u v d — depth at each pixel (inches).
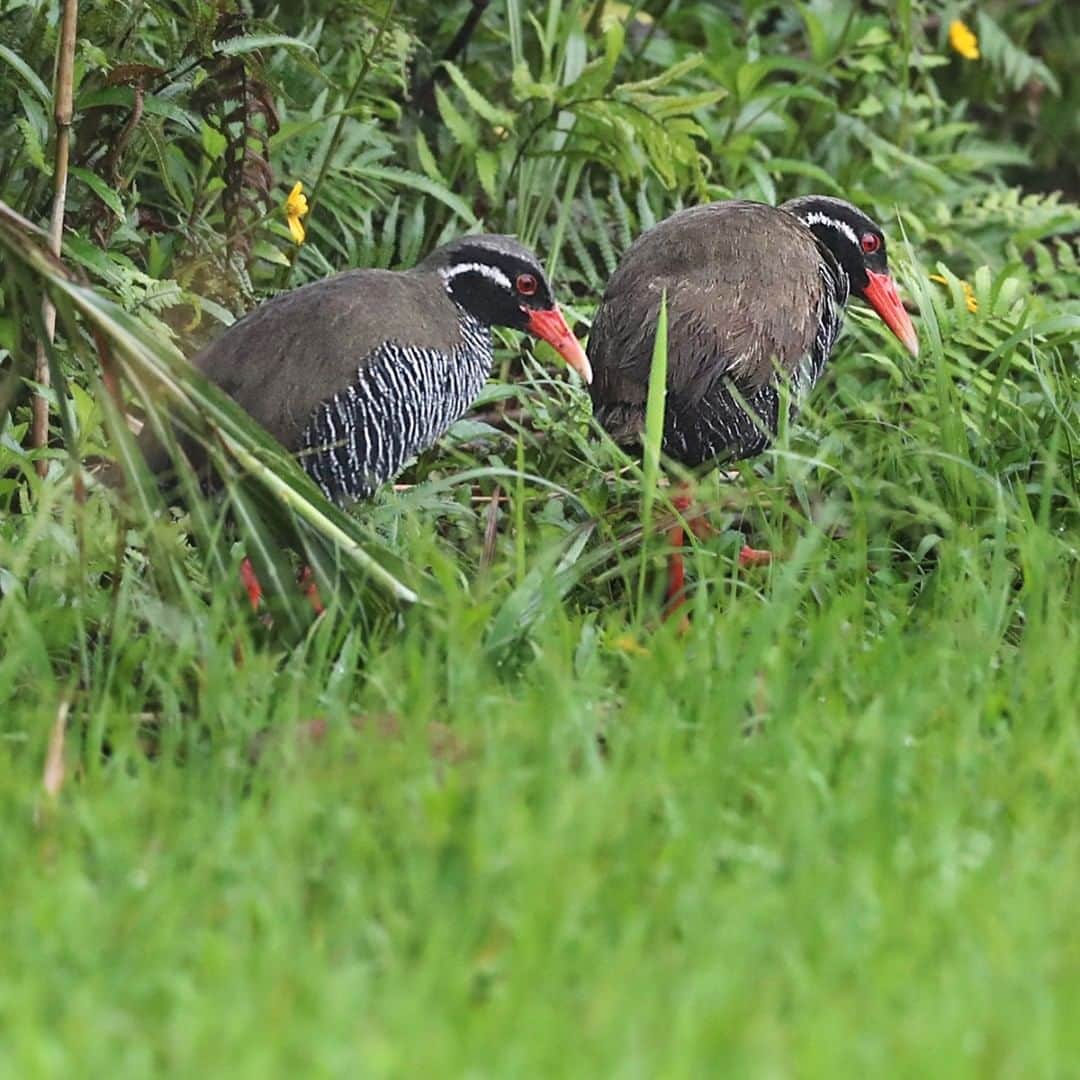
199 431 393.4
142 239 507.5
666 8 658.8
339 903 297.3
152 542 389.7
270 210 515.5
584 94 576.4
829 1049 250.8
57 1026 261.9
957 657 391.9
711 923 288.8
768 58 629.6
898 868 307.4
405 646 386.6
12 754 357.1
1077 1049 259.3
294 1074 246.4
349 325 456.8
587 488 505.4
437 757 344.8
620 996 265.0
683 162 567.5
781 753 346.3
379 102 597.9
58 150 449.1
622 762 333.4
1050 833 329.4
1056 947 288.0
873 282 539.2
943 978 273.9
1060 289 614.2
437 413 478.9
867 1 697.6
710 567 442.3
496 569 425.7
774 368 487.5
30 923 280.2
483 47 630.5
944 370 494.9
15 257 389.4
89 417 445.7
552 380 537.6
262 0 582.6
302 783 317.7
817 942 284.8
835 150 664.4
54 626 394.6
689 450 487.8
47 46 482.6
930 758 351.6
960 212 685.3
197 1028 253.4
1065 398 518.9
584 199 621.6
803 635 413.1
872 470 507.8
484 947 287.7
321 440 453.1
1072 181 778.2
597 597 467.5
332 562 402.3
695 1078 247.1
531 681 382.6
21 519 442.9
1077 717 373.1
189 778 337.7
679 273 490.0
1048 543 437.4
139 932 280.8
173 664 367.9
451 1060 248.1
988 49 710.5
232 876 300.0
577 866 295.3
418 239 577.3
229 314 492.1
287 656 403.2
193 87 494.9
